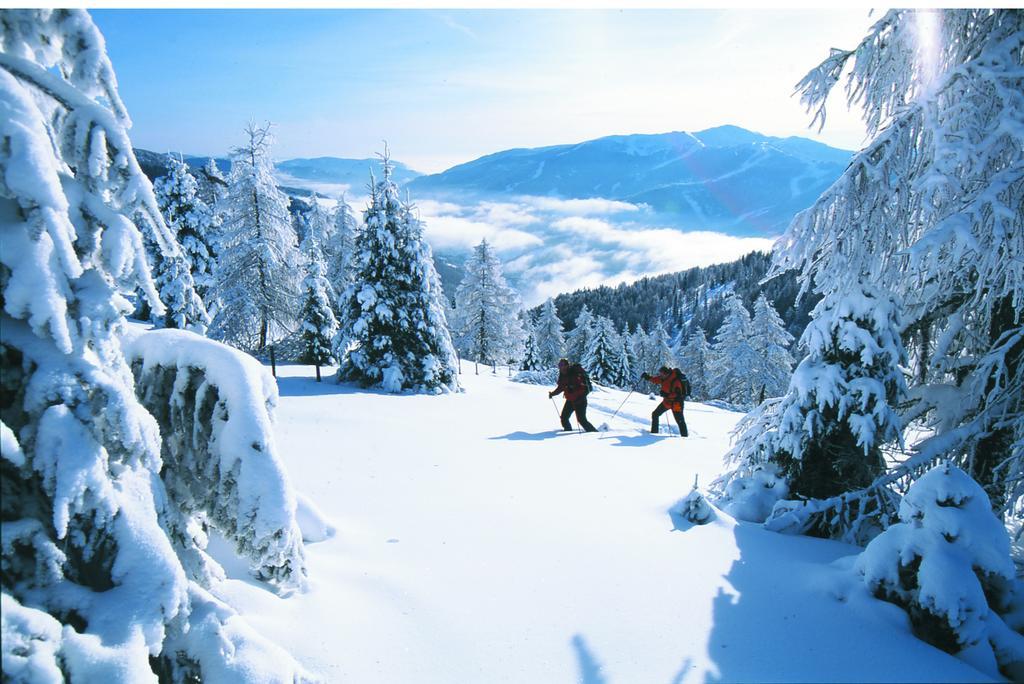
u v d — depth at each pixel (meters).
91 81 2.45
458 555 4.54
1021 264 4.56
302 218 40.19
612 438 10.38
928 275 4.58
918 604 3.58
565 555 4.57
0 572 2.05
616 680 3.09
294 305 25.06
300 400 13.76
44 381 2.17
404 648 3.28
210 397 3.30
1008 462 5.23
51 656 1.95
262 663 2.65
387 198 18.83
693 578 4.22
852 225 5.21
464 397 17.59
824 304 5.57
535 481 6.82
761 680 3.09
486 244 49.28
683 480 7.13
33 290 2.12
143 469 2.61
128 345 3.48
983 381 5.21
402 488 6.41
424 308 19.16
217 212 24.27
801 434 5.49
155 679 2.22
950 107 4.76
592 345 51.00
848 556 4.39
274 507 3.28
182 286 22.92
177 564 2.46
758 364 45.12
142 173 2.52
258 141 23.72
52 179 2.15
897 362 5.18
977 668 3.33
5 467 2.12
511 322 54.72
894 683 3.07
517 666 3.18
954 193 4.93
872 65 5.38
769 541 4.91
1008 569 3.65
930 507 3.79
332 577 3.97
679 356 63.09
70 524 2.20
